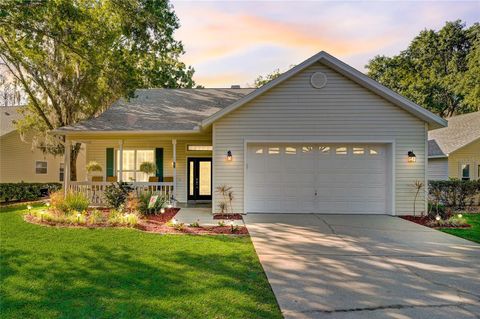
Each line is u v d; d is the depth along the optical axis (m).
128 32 10.34
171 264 4.72
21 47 10.20
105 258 4.98
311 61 9.20
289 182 9.73
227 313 3.21
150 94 14.59
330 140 9.41
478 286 4.05
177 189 12.69
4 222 7.85
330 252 5.53
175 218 8.71
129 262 4.79
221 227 7.53
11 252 5.26
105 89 11.82
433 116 8.95
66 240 6.11
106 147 13.01
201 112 12.72
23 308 3.27
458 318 3.19
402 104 9.12
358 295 3.73
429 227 7.79
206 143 12.80
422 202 9.29
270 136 9.47
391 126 9.36
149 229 7.20
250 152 9.76
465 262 5.06
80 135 10.91
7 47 10.21
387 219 8.78
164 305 3.35
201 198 12.81
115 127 10.95
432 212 9.40
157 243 5.95
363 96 9.41
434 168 15.70
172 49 13.70
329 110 9.42
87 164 12.52
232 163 9.50
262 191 9.74
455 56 29.03
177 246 5.75
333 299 3.61
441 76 29.95
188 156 12.77
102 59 10.23
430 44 30.55
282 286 3.96
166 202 10.38
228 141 9.51
